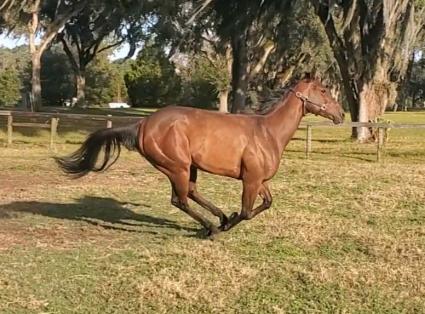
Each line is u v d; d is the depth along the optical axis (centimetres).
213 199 874
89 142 626
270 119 615
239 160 595
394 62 1911
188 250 580
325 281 498
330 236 655
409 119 3662
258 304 448
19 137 1861
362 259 571
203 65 4641
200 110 614
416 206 842
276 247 605
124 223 708
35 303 441
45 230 661
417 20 1867
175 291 465
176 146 595
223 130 596
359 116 1997
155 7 2658
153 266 530
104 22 3519
